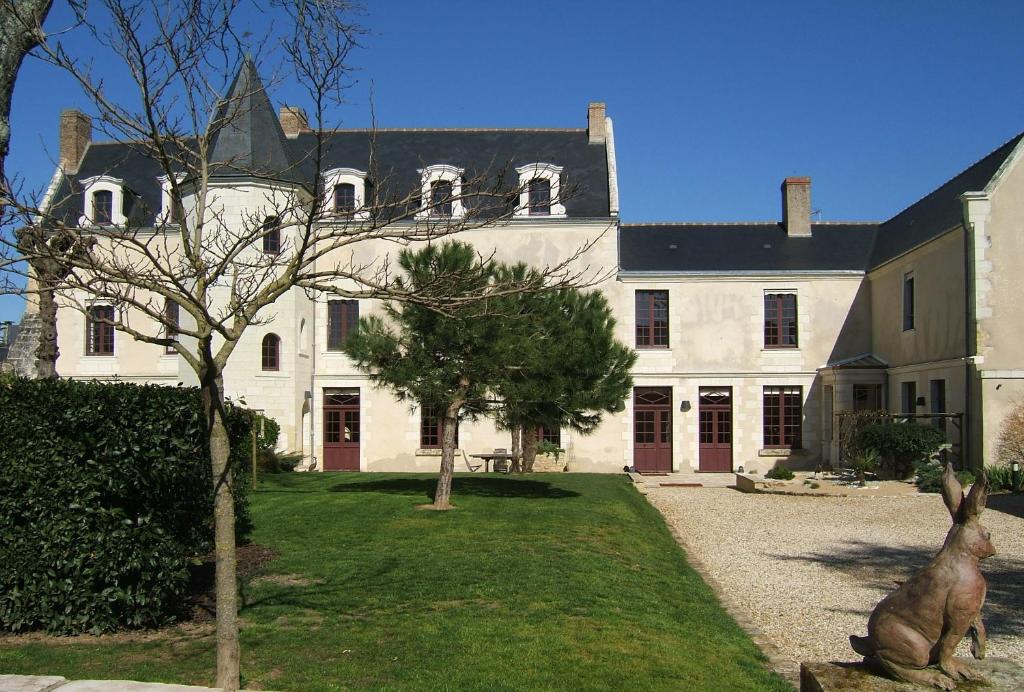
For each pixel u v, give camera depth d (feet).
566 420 47.55
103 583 23.29
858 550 41.73
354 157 88.74
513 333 42.91
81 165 90.27
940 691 15.71
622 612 26.55
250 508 44.62
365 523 40.57
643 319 83.76
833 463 78.18
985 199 62.39
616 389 47.26
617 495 54.95
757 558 39.78
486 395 47.50
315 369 82.58
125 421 23.97
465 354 43.70
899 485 63.46
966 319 62.90
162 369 83.71
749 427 82.48
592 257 81.15
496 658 21.76
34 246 19.98
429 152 89.81
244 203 70.95
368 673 20.57
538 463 81.35
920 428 64.49
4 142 24.84
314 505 45.83
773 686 22.04
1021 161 62.64
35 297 68.33
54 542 22.79
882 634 16.47
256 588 28.25
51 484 22.90
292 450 76.33
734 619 28.71
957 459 63.77
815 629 27.94
